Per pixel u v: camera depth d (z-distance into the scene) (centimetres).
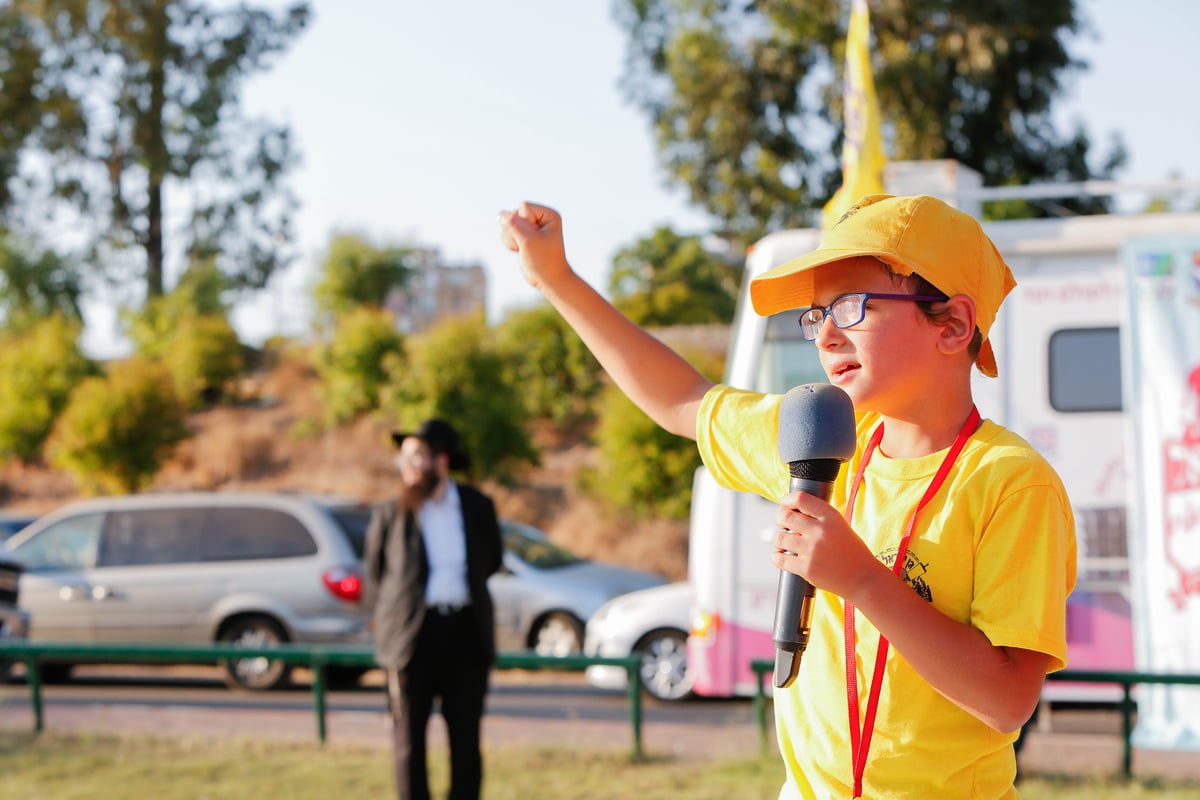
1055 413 882
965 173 924
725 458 256
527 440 2348
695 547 937
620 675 1084
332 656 867
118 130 3569
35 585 1239
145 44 3438
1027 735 743
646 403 272
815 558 194
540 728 948
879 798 210
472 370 2336
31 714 1025
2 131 3497
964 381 221
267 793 708
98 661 1129
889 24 2158
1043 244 890
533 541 1328
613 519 2136
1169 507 802
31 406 2792
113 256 3609
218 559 1226
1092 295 886
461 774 606
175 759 805
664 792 698
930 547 208
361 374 2698
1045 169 2312
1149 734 793
